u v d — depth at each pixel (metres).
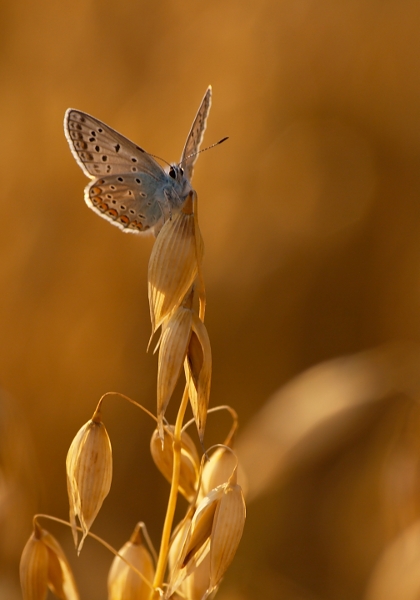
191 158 0.67
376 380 0.70
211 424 1.06
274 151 1.09
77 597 0.65
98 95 1.08
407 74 1.11
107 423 1.04
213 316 1.07
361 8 1.10
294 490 0.93
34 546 0.65
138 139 1.05
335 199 1.10
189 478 0.65
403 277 1.09
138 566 0.65
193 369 0.63
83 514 0.63
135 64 1.09
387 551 0.68
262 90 1.09
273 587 0.84
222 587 0.83
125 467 1.04
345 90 1.11
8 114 1.06
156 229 0.67
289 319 1.07
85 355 1.03
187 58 1.08
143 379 1.05
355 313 1.09
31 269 1.02
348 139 1.12
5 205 1.03
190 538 0.63
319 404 0.70
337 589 0.90
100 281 1.03
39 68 1.08
